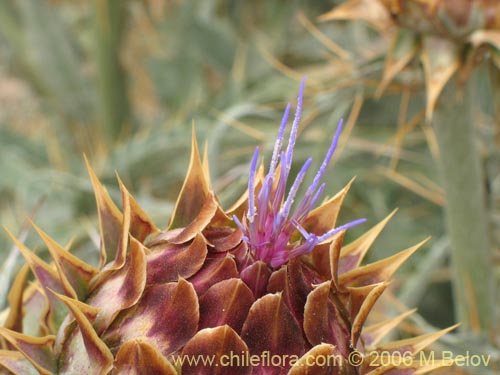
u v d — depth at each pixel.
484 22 0.24
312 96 0.30
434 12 0.24
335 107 0.33
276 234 0.17
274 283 0.18
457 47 0.24
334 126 0.30
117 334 0.18
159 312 0.18
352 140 0.34
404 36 0.25
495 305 0.28
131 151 0.34
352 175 0.36
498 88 0.27
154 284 0.18
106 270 0.19
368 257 0.34
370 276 0.19
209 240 0.19
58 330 0.19
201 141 0.35
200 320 0.18
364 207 0.36
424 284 0.30
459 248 0.27
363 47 0.34
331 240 0.19
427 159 0.36
